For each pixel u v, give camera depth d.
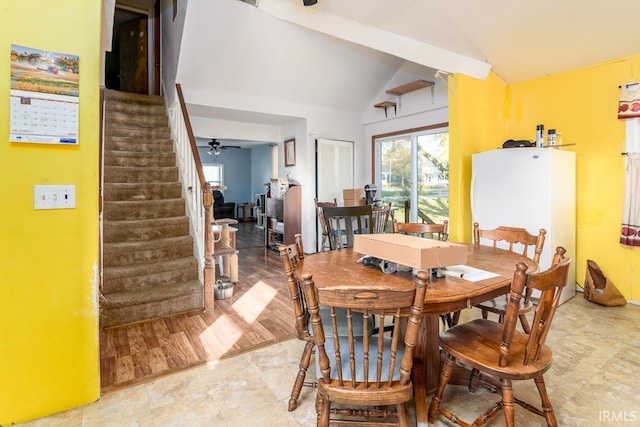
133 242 3.42
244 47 4.18
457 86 3.62
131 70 5.89
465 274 1.72
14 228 1.71
